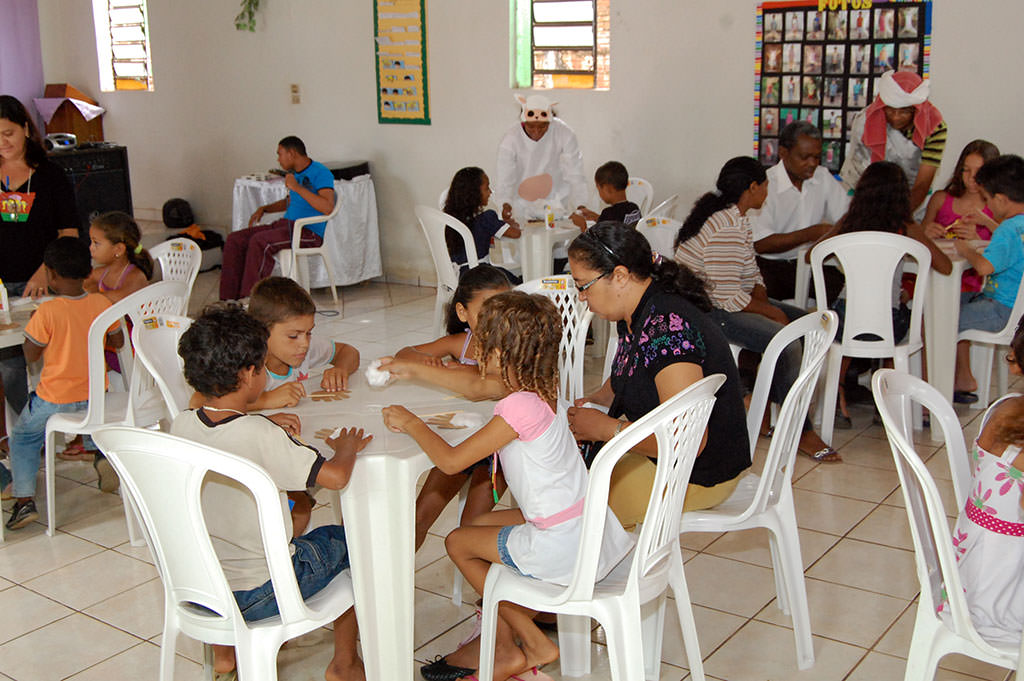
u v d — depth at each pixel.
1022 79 4.99
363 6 7.04
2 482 3.49
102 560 3.25
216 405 2.11
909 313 4.10
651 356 2.29
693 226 3.89
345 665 2.44
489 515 2.47
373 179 7.36
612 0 6.09
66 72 8.82
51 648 2.72
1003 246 4.03
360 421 2.36
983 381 4.43
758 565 3.12
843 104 5.49
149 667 2.62
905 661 2.57
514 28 6.49
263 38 7.61
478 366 2.64
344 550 2.25
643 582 2.09
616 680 2.09
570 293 3.26
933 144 4.86
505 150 5.71
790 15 5.53
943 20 5.14
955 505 3.49
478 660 2.46
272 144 7.82
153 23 8.20
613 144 6.30
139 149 8.62
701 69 5.87
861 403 4.64
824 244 3.93
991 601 1.94
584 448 2.57
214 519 2.09
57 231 4.16
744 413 2.44
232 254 6.48
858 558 3.14
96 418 3.24
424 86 6.93
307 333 2.53
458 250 5.11
